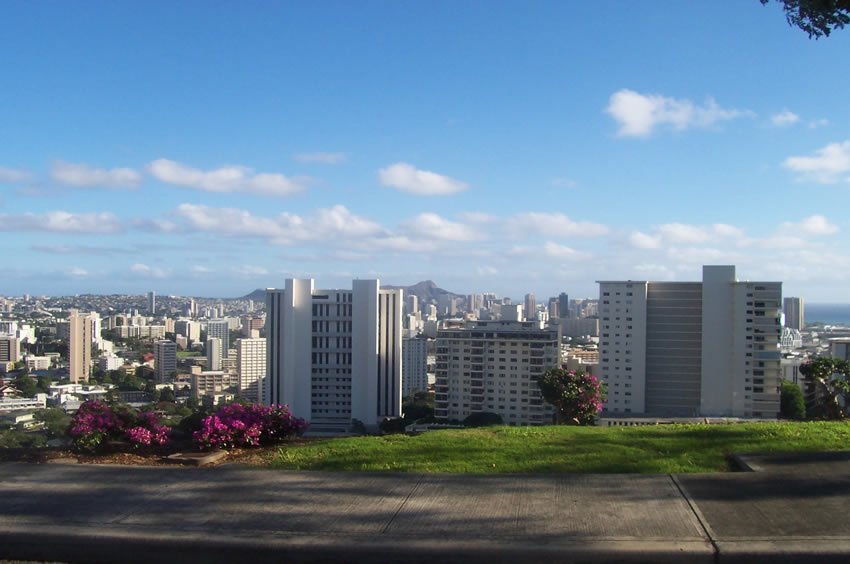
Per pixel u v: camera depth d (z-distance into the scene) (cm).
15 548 500
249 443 860
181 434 927
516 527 502
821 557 447
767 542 464
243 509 553
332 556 472
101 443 854
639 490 590
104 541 494
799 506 538
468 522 514
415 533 493
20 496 591
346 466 731
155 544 490
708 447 802
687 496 569
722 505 544
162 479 644
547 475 644
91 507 561
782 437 866
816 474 630
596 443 841
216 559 484
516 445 832
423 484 618
